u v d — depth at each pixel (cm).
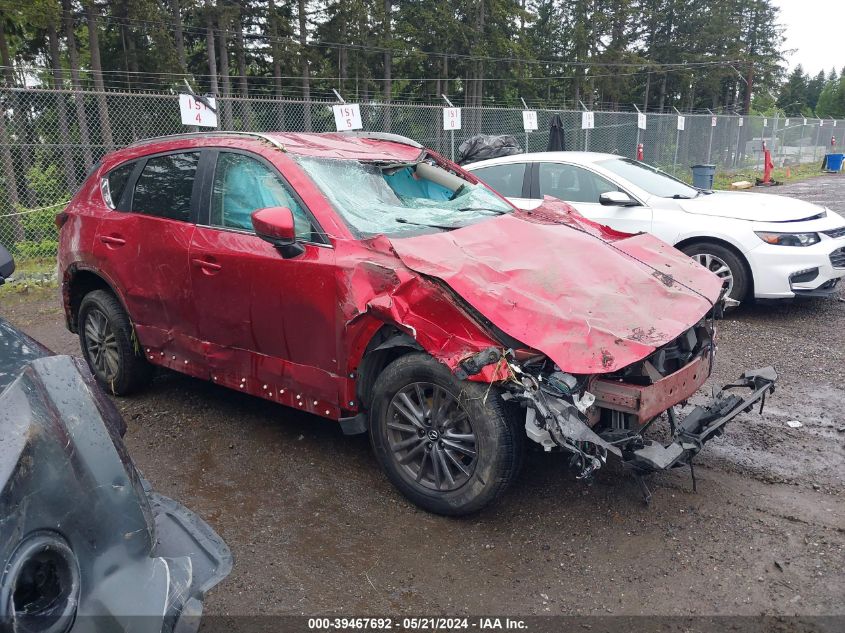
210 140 433
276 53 3259
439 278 312
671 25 5722
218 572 203
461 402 315
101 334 501
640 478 334
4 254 278
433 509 340
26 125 1407
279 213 341
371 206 392
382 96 3622
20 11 1892
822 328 673
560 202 489
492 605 281
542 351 295
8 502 155
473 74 3838
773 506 353
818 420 460
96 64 2405
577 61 4644
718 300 390
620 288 345
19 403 175
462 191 471
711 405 365
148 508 198
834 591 286
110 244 463
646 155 2250
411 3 3747
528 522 340
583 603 281
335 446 426
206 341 418
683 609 277
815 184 2466
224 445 429
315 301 349
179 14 2875
